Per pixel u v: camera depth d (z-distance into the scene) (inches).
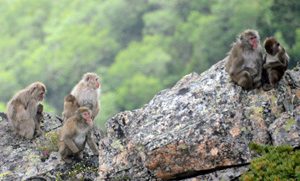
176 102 650.2
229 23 2748.5
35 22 4301.2
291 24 2073.1
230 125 606.5
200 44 2812.5
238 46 632.4
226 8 2785.4
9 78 3526.1
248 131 603.2
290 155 580.7
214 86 645.3
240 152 593.6
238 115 611.8
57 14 4254.4
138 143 628.7
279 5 2098.9
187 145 601.0
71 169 682.2
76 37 3654.0
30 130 736.3
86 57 3516.2
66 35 3730.3
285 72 636.1
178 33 3262.8
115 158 636.7
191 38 2947.8
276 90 621.9
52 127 759.7
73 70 3444.9
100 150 650.2
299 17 2074.3
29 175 677.3
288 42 2057.1
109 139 650.8
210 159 596.1
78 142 690.8
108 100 2876.5
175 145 602.5
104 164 637.9
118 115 662.5
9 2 4500.5
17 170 686.5
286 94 620.1
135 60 3248.0
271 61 622.8
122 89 2930.6
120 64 3253.0
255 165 579.8
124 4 3846.0
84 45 3570.4
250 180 573.3
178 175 603.2
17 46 4160.9
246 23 2600.9
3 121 765.3
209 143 598.5
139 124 649.6
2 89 3521.2
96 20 3843.5
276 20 2105.1
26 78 3531.0
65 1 4286.4
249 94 626.8
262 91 625.3
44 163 690.2
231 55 637.9
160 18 3580.2
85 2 4131.4
